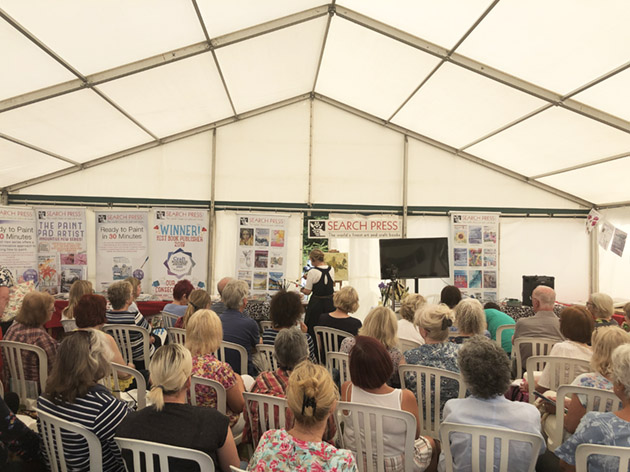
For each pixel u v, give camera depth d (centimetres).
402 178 801
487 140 708
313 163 792
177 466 170
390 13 484
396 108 720
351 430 228
